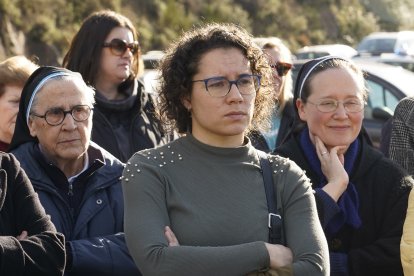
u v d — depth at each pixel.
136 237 5.35
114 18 9.58
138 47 9.73
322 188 6.70
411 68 24.16
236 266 5.19
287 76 10.57
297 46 65.31
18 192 6.16
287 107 10.49
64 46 45.19
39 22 44.72
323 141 7.00
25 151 6.86
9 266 5.71
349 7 75.62
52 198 6.72
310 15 70.25
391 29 79.31
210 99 5.54
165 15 53.94
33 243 5.88
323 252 5.44
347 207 6.83
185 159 5.64
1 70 8.16
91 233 6.70
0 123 8.19
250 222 5.44
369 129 16.48
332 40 70.56
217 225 5.40
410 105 8.30
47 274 5.88
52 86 6.73
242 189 5.55
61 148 6.73
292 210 5.61
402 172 7.02
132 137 9.16
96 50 9.48
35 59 12.16
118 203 6.86
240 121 5.56
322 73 6.98
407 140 8.23
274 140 10.37
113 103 9.16
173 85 5.75
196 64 5.62
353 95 6.91
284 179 5.69
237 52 5.62
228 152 5.63
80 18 47.94
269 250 5.29
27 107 6.85
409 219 6.50
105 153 7.10
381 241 6.70
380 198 6.90
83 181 6.87
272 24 65.31
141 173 5.57
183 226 5.41
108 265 6.39
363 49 38.38
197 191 5.51
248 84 5.62
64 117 6.70
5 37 42.56
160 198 5.50
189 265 5.17
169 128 6.16
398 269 6.61
